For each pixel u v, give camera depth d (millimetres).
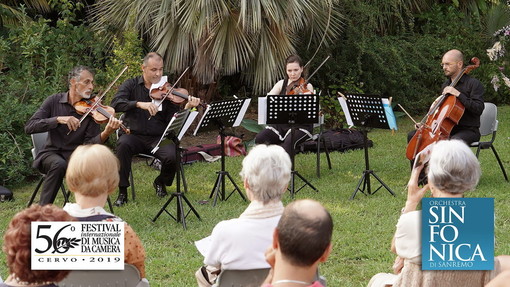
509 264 2693
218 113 5645
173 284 4219
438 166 2674
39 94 7477
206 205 5859
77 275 2781
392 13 9789
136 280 2896
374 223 5250
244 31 7801
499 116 9727
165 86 6125
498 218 5309
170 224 5348
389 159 7359
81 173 2891
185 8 7727
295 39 8508
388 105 5746
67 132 5527
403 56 9680
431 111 6023
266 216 2893
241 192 5941
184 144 8383
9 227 2205
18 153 6871
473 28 10734
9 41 8312
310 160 7352
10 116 6969
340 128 8234
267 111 5863
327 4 8359
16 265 2146
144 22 8195
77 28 8336
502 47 9938
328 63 9320
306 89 6613
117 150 5953
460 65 6160
